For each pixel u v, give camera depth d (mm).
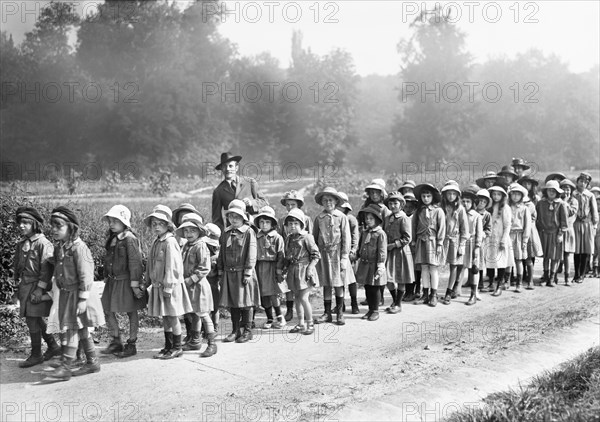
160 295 6477
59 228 5809
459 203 9945
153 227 6594
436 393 5566
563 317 8562
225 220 8914
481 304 9875
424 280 9820
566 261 11711
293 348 7137
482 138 83875
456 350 7023
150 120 61469
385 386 5770
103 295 6633
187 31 68875
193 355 6781
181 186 42344
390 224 9211
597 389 5359
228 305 7293
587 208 11773
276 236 7996
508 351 6922
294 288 7848
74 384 5719
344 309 9047
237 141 72250
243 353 6906
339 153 78750
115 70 64250
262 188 43188
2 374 5902
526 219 10930
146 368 6238
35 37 64625
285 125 77562
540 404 4957
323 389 5680
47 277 6117
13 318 7293
